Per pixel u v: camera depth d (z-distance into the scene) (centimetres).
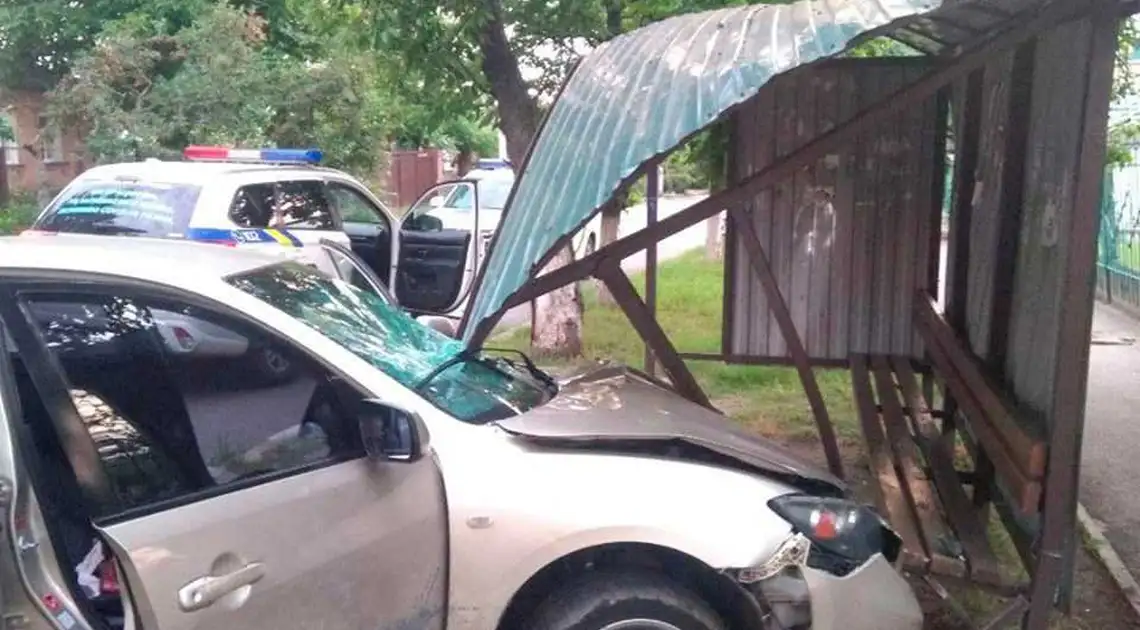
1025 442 385
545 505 310
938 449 504
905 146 627
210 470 289
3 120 1933
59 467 273
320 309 345
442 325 692
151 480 280
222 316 305
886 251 641
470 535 309
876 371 612
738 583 314
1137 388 916
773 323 663
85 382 287
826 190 640
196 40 1350
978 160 553
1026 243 446
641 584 318
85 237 351
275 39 1689
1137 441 750
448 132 2491
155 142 1278
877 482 469
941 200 630
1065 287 367
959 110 587
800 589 325
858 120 412
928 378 652
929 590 480
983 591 402
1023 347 438
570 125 444
